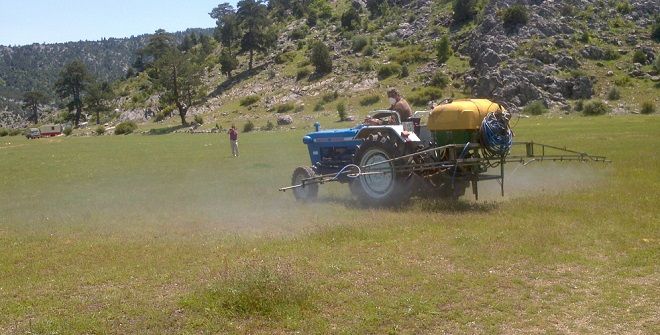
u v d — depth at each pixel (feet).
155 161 101.86
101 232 36.11
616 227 30.09
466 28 307.37
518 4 279.90
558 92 224.53
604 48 255.91
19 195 60.95
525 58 245.04
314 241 29.89
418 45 309.63
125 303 21.97
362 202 41.27
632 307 20.47
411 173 39.29
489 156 38.86
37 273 26.81
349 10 373.20
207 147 136.67
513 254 26.11
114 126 341.41
